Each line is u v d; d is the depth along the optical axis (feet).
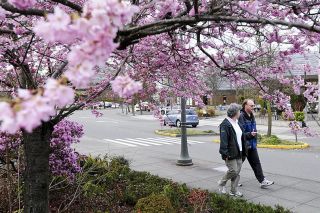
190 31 12.42
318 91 15.37
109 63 15.40
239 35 14.73
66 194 18.53
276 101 16.11
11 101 4.09
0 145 16.49
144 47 15.21
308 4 10.22
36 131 11.91
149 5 8.63
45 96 4.15
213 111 115.96
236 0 8.00
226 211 17.17
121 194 19.33
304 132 17.57
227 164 22.65
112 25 4.58
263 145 48.37
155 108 21.21
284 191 24.36
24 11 7.43
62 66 12.60
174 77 17.39
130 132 71.92
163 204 14.88
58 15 4.38
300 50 13.98
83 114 137.08
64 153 19.75
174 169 32.32
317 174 29.84
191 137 62.49
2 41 11.50
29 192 12.08
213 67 16.88
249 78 16.21
